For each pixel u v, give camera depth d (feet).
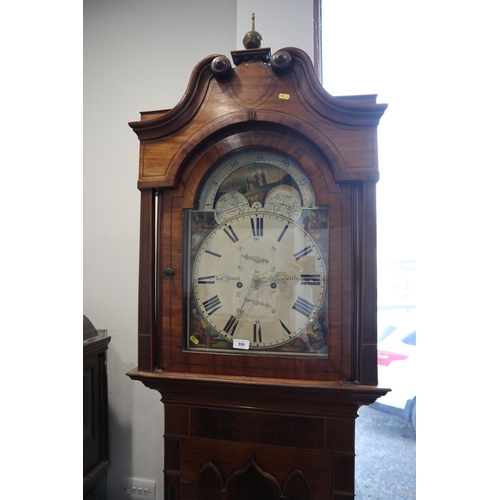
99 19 4.36
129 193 4.24
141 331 2.37
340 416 2.23
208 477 2.40
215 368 2.31
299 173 2.32
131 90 4.25
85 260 4.32
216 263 2.40
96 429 3.70
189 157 2.36
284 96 2.23
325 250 2.25
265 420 2.34
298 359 2.20
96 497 3.66
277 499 2.29
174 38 4.16
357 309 2.15
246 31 3.61
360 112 2.12
